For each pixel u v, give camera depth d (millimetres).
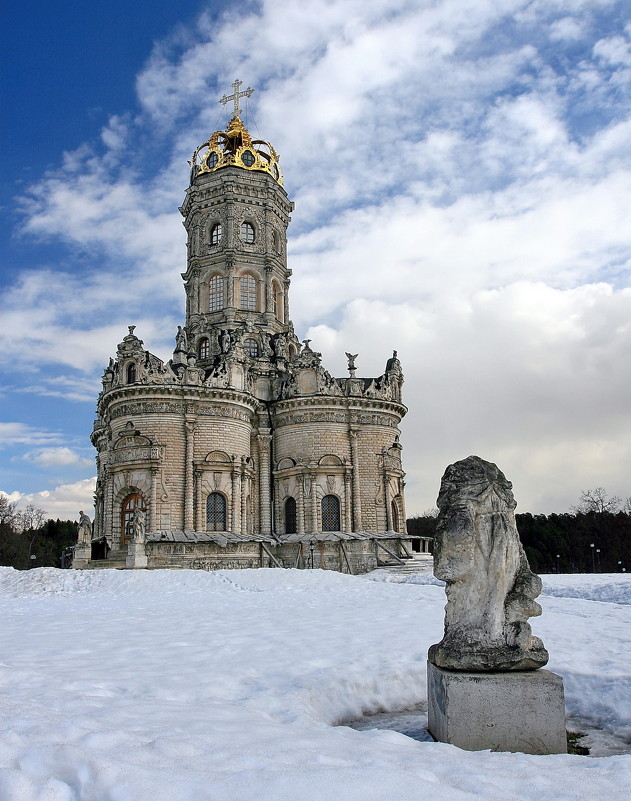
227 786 7277
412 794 7363
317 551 65812
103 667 15359
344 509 69750
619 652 17859
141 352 65875
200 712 11016
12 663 15461
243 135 85438
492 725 11586
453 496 12758
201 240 82625
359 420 72250
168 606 33344
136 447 63375
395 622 23750
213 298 81062
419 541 75062
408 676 15711
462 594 12539
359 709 14430
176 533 61625
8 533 116375
